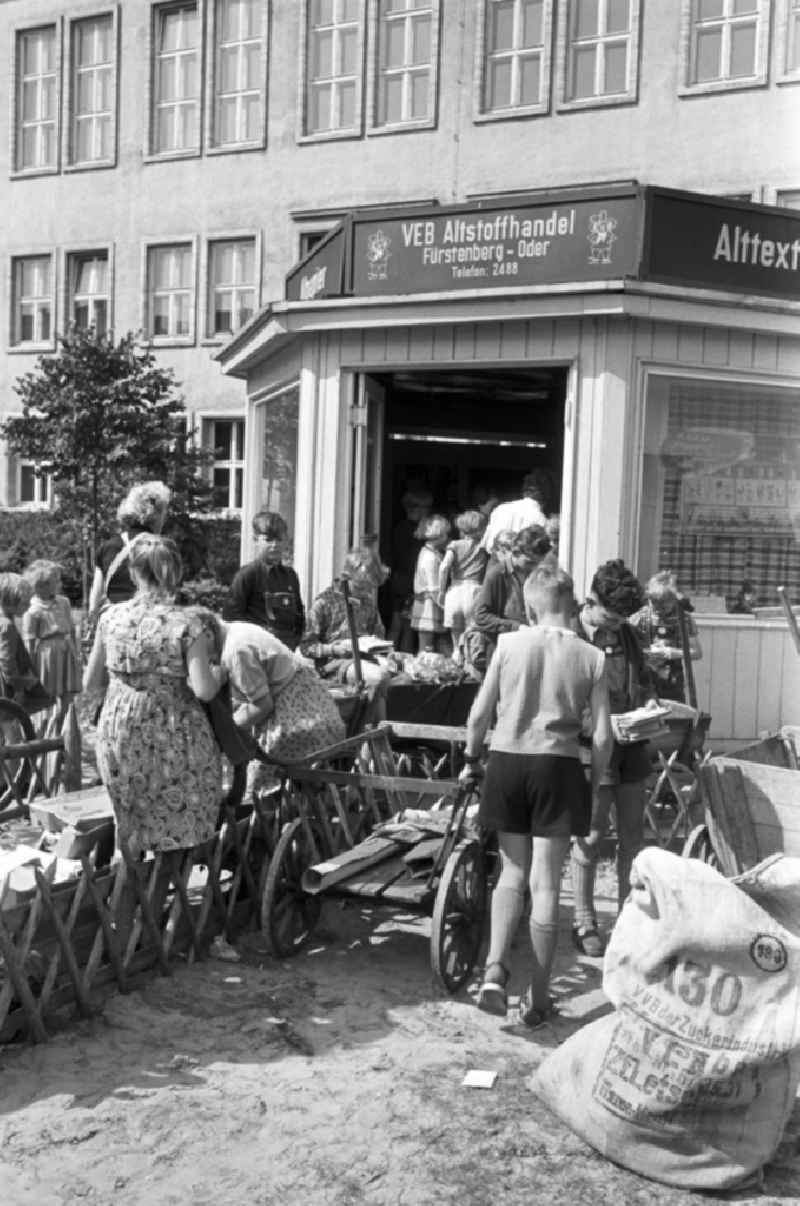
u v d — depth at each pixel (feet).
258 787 19.60
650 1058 12.34
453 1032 15.56
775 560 32.63
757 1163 12.19
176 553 17.03
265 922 17.40
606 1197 11.92
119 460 61.46
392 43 79.25
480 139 76.02
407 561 44.65
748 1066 12.00
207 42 85.35
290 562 37.93
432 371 38.11
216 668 17.67
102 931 16.01
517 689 15.61
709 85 69.26
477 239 31.68
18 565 74.95
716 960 12.29
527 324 31.73
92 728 33.88
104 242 90.17
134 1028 15.38
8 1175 12.04
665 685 25.55
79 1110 13.30
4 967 14.65
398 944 18.78
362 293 33.73
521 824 15.58
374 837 18.63
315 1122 13.15
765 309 30.68
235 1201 11.68
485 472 50.11
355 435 34.91
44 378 62.75
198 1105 13.44
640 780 18.49
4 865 16.47
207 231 86.02
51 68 93.15
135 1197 11.73
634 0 70.85
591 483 31.07
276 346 38.29
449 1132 12.99
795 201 67.97
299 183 82.38
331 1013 16.08
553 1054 13.52
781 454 32.42
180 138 88.22
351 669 25.13
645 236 29.45
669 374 31.14
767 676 32.63
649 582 28.50
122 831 16.71
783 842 17.83
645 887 12.80
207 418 87.04
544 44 73.51
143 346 88.38
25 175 93.04
